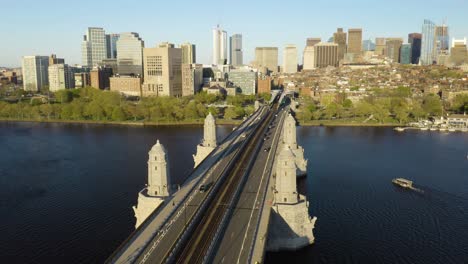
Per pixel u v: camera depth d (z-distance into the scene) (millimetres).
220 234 105312
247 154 191750
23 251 123875
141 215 130750
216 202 127188
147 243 98562
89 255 121375
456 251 126562
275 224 125500
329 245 129500
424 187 182125
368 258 122625
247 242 101188
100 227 138875
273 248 125688
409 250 127125
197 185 142625
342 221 146000
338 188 179750
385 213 153125
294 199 129375
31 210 153375
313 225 129500
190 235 104062
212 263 91312
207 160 178875
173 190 137625
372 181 189875
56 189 175750
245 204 126062
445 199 167875
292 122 196875
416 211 155500
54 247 126000
